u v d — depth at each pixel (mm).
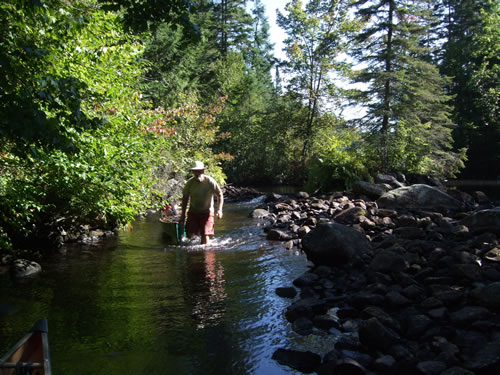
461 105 34656
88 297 4801
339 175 17406
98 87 6418
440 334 3414
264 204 15227
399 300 4125
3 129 3350
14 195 5727
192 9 4738
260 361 3225
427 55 36719
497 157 32594
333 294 4766
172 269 6102
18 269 5824
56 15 4582
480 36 33094
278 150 31672
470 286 4312
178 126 18031
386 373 2912
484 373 2801
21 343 2475
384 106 23906
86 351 3406
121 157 6781
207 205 8133
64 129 3748
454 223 8133
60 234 8055
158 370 3092
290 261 6527
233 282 5379
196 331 3803
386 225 8312
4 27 4055
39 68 4098
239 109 34750
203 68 34312
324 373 2996
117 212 7266
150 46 23641
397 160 23469
